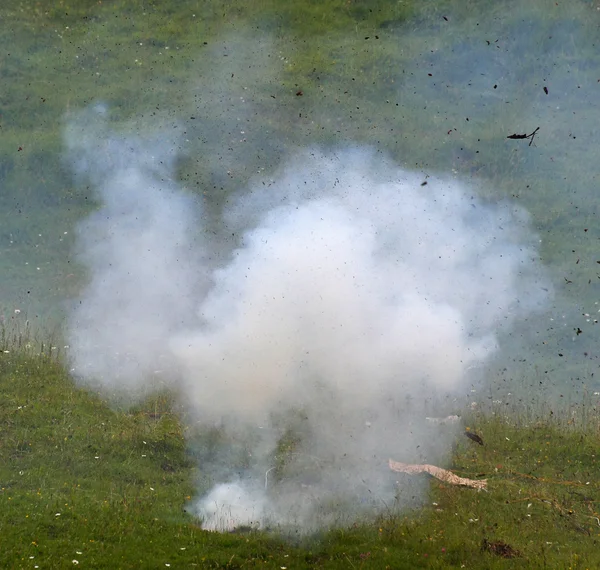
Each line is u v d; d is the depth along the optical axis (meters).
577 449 33.16
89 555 24.17
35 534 25.17
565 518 28.08
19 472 29.56
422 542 25.70
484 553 25.38
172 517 27.16
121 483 29.58
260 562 24.41
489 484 30.11
